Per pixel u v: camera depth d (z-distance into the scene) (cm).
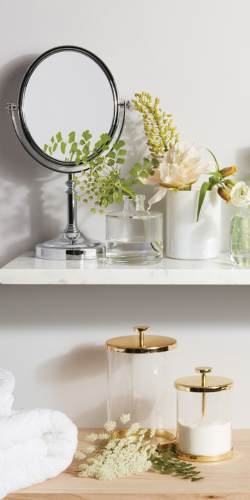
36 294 160
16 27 154
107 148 148
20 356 161
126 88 155
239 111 155
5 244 159
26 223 158
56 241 150
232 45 154
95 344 161
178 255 147
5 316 160
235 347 160
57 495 129
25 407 162
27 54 155
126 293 160
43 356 161
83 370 161
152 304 160
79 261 145
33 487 132
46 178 157
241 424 162
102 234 158
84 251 146
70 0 154
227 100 155
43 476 127
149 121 154
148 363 153
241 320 159
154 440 151
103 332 161
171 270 135
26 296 160
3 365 161
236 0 153
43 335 161
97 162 148
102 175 157
